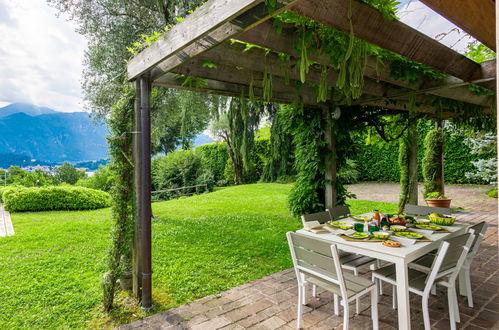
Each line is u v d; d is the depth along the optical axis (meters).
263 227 5.85
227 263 3.74
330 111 4.49
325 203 4.71
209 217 7.02
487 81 3.16
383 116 5.29
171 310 2.56
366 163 15.05
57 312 2.58
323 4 1.56
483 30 1.61
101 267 3.69
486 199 8.46
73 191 9.14
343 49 2.02
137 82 2.64
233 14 1.47
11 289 3.08
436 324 2.25
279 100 3.75
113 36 5.93
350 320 2.33
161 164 13.47
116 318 2.46
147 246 2.60
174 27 1.99
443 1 1.37
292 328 2.24
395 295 2.50
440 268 2.01
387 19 1.86
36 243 4.92
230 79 2.88
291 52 2.07
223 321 2.36
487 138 8.66
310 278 2.28
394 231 2.52
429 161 7.06
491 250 3.98
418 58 2.33
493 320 2.29
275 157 13.77
